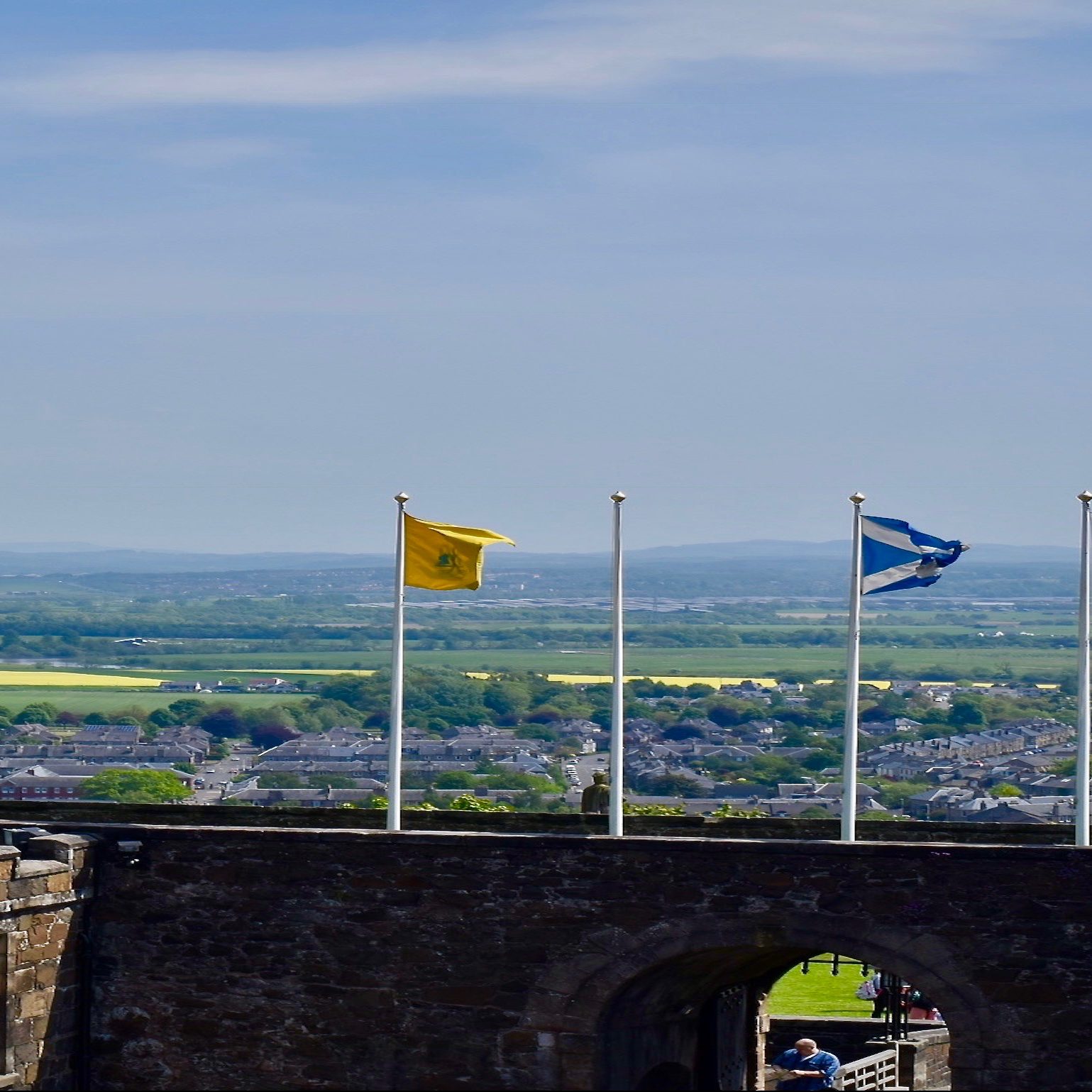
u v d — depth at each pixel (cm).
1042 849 4306
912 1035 6138
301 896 4556
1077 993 4306
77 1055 4556
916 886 4359
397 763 4800
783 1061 5481
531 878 4481
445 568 4841
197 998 4578
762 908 4403
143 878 4600
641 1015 4681
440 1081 4500
